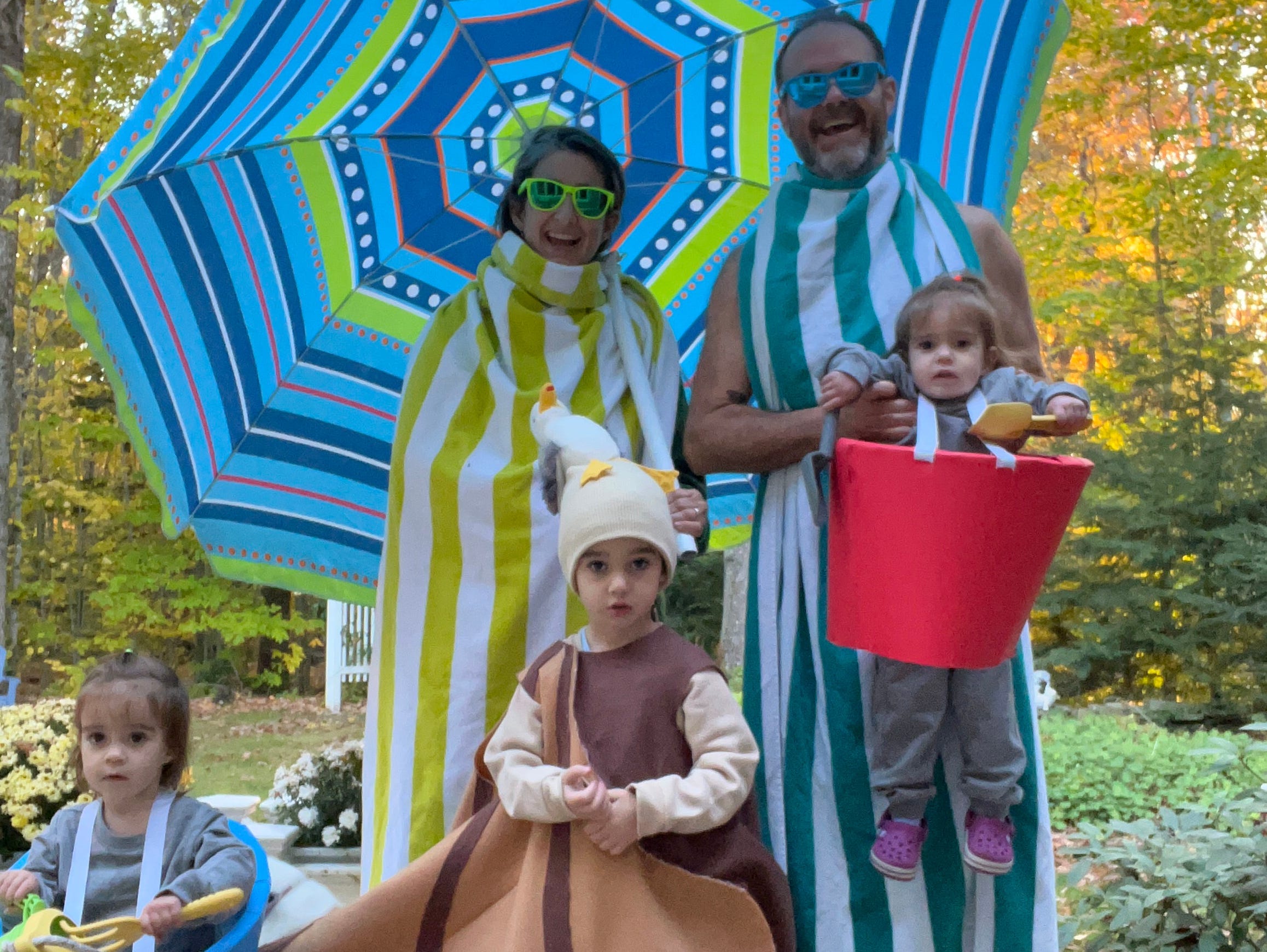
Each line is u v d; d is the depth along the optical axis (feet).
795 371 8.64
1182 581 32.76
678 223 12.11
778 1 10.03
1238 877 11.96
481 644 9.08
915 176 9.00
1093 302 36.94
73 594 48.67
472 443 9.52
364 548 12.23
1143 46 36.83
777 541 8.73
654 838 7.10
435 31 9.72
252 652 53.16
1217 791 19.71
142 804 8.66
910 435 7.57
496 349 9.67
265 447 11.73
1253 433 32.37
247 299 10.79
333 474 12.02
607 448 7.85
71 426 42.50
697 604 42.11
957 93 10.33
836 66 8.67
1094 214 39.01
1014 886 7.97
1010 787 7.65
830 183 8.87
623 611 7.36
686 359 12.59
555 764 7.32
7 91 35.09
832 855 8.14
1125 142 50.57
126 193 9.51
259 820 21.94
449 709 9.05
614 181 9.68
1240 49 38.22
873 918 8.03
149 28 40.11
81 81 38.27
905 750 7.74
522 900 7.05
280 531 11.96
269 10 8.20
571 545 7.40
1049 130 45.37
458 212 11.62
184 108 8.41
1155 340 35.99
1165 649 32.27
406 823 9.05
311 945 7.44
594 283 9.68
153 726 8.53
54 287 34.71
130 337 9.92
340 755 19.53
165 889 7.80
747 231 12.25
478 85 10.53
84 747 8.50
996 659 7.11
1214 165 36.91
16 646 43.86
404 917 7.44
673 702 7.30
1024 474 6.57
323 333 11.68
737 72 10.91
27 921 7.15
